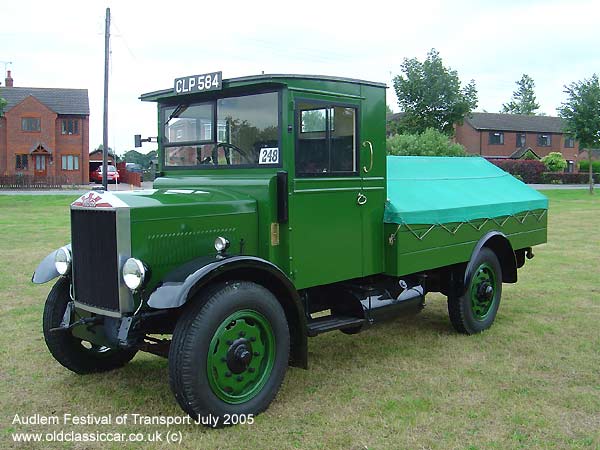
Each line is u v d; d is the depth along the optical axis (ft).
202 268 12.96
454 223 19.79
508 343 19.42
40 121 135.64
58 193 100.58
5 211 66.33
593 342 19.39
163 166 18.10
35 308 23.54
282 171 15.16
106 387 15.65
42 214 62.80
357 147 17.04
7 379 16.15
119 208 13.23
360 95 17.02
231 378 13.39
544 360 17.66
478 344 19.42
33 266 32.42
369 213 17.56
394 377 16.38
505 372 16.69
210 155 16.76
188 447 12.38
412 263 18.31
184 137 17.40
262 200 15.26
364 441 12.60
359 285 18.07
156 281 13.78
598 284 28.48
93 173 147.84
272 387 14.11
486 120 181.37
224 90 16.01
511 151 180.24
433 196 19.95
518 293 26.63
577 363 17.37
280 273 14.19
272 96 15.29
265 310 13.92
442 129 108.47
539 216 24.44
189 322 12.81
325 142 16.10
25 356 17.94
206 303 12.98
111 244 13.42
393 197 18.45
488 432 13.00
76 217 14.40
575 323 21.68
